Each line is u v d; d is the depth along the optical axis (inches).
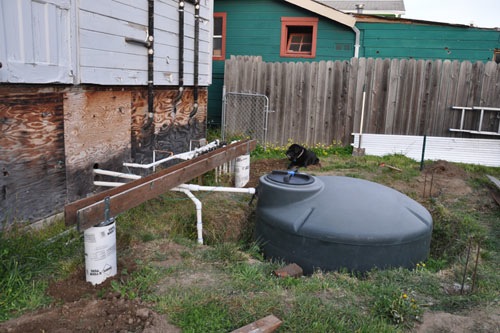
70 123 175.5
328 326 110.0
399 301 120.1
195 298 118.6
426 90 369.1
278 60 455.8
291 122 392.8
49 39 157.6
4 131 144.3
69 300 117.0
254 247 178.1
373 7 627.2
